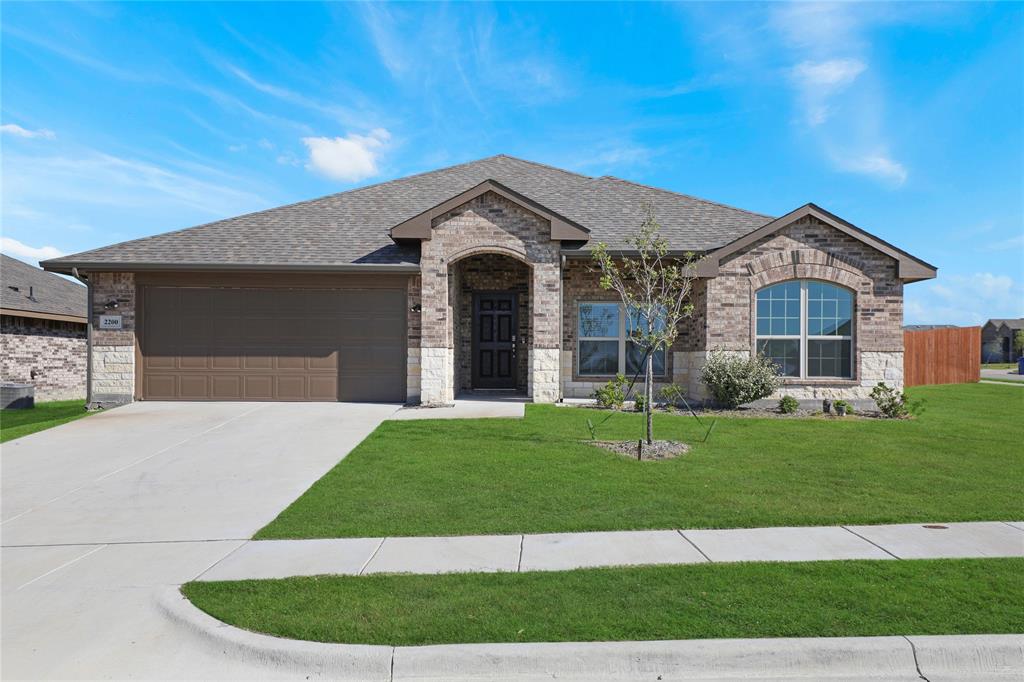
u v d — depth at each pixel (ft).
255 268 45.85
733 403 44.39
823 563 16.51
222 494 24.67
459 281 52.60
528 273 52.42
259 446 32.86
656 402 48.19
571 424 37.68
